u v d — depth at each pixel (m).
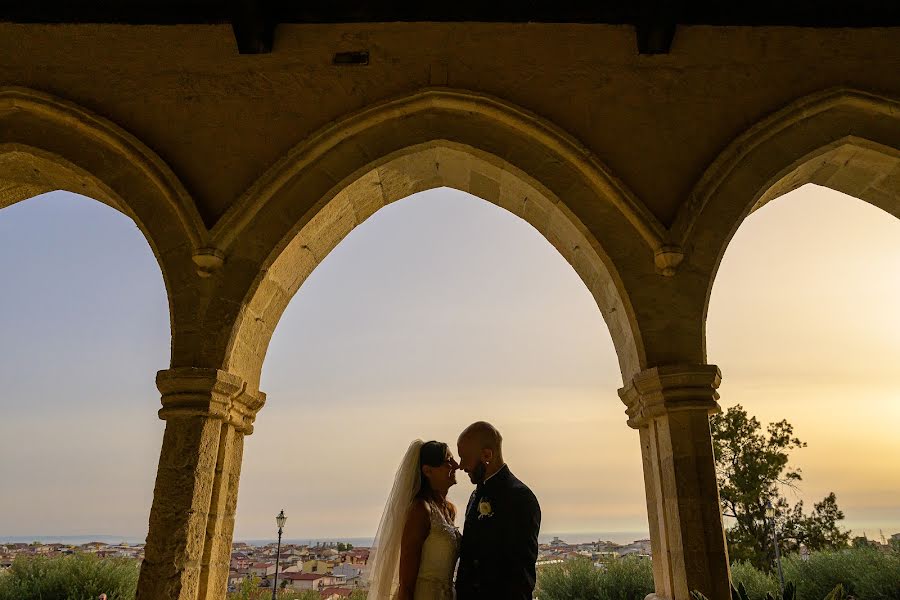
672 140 4.38
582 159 4.26
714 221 4.17
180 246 4.14
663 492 3.79
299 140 4.37
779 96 4.46
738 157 4.25
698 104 4.46
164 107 4.45
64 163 4.32
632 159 4.34
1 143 4.34
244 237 4.15
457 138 4.40
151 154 4.26
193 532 3.53
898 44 4.55
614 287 4.15
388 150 4.37
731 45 4.61
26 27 4.60
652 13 4.43
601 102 4.48
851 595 8.26
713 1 4.66
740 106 4.45
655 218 4.10
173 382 3.76
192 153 4.34
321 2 4.66
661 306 4.00
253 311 4.16
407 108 4.40
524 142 4.41
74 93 4.45
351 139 4.41
